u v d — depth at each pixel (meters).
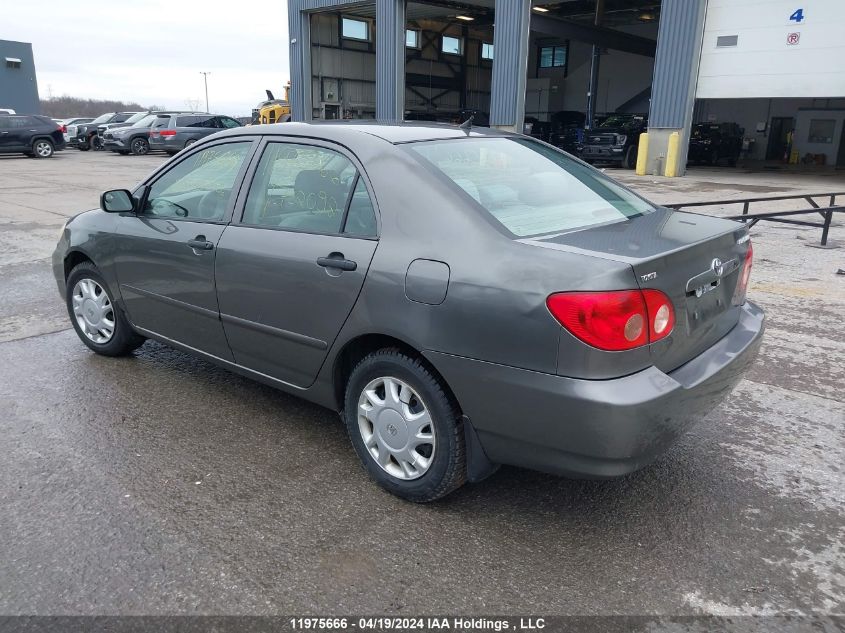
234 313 3.46
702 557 2.60
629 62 34.88
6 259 7.83
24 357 4.66
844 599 2.37
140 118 29.88
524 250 2.49
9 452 3.34
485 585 2.44
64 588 2.39
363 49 31.47
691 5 18.08
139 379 4.29
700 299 2.71
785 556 2.61
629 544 2.68
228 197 3.55
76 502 2.92
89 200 13.05
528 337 2.39
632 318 2.32
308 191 3.18
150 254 3.90
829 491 3.07
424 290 2.64
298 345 3.20
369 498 2.98
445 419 2.70
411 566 2.53
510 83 21.25
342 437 3.56
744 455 3.40
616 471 2.41
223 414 3.81
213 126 27.31
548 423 2.41
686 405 2.51
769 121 29.83
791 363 4.64
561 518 2.85
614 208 3.19
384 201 2.87
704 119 31.55
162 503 2.92
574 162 3.63
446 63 36.41
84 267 4.48
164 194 3.97
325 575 2.48
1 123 24.81
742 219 8.14
